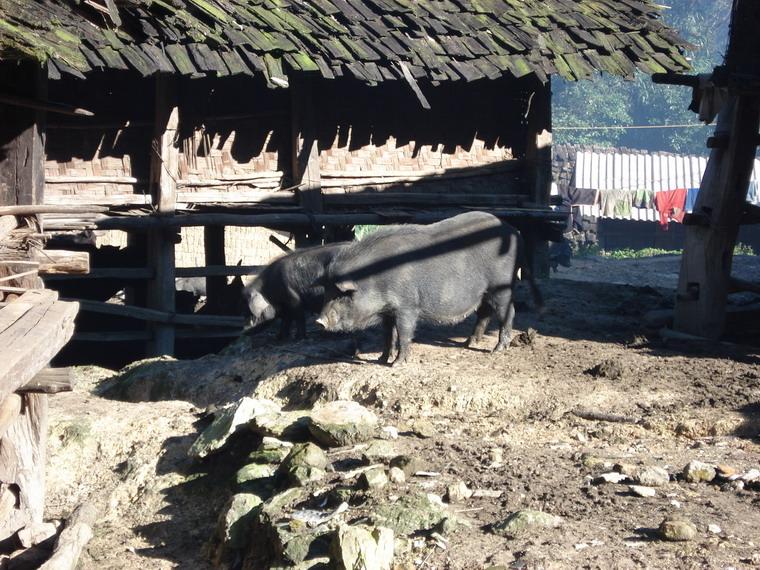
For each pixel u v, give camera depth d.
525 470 6.38
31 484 7.14
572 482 6.11
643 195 36.84
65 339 5.99
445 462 6.64
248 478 6.92
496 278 9.83
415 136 14.62
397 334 9.49
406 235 9.40
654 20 15.77
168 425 8.79
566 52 14.31
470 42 13.89
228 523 6.24
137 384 10.61
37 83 7.05
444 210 14.61
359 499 5.91
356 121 14.20
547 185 15.23
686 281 10.99
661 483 6.02
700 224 10.81
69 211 7.11
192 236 22.36
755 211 10.81
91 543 6.94
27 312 5.95
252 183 13.58
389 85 14.36
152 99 12.95
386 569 4.98
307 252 10.77
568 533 5.20
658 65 14.74
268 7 12.87
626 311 12.67
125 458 8.47
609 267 30.50
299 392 9.19
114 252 14.59
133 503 7.69
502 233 9.88
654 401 8.09
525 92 15.32
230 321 13.20
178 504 7.47
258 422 7.64
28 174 7.07
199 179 13.21
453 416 8.14
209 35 8.48
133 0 7.12
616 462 6.45
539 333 11.01
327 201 13.91
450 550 5.07
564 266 29.95
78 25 6.84
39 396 7.18
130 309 12.89
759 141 10.77
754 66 10.13
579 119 50.16
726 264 10.87
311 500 6.11
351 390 8.82
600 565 4.76
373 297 9.16
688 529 5.05
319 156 13.95
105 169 12.77
